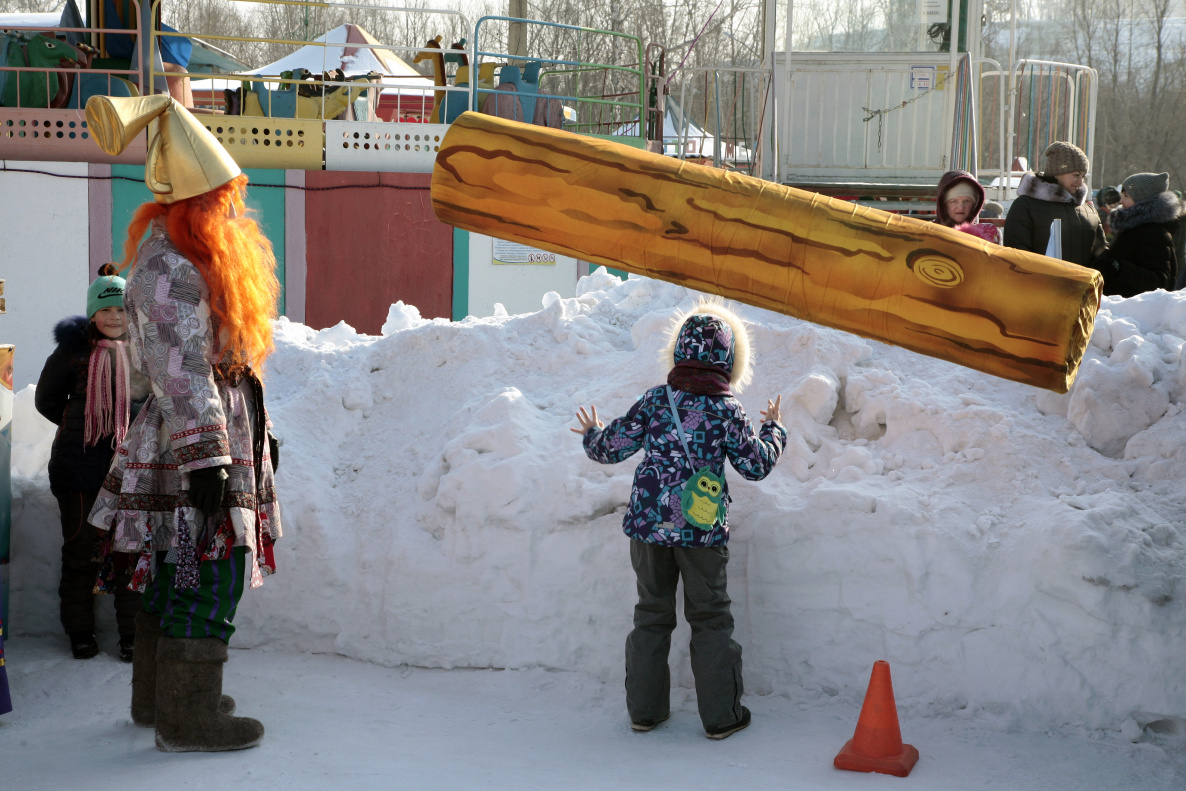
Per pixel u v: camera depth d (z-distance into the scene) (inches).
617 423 132.3
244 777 112.3
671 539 125.6
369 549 160.6
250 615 160.4
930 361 166.1
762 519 144.0
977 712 130.2
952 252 118.6
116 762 118.0
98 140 118.8
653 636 129.8
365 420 182.5
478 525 153.4
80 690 145.6
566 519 150.9
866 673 136.2
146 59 368.8
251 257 125.0
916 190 356.2
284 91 417.1
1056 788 112.3
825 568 139.6
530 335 187.2
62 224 365.4
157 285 116.8
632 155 129.0
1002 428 149.1
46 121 361.1
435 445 170.9
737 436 128.3
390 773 114.6
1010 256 118.6
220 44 1274.6
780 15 375.2
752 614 142.8
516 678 147.3
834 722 131.1
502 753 122.6
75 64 369.4
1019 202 230.8
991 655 131.0
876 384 159.9
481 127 131.7
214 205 121.9
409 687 146.1
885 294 120.3
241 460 121.8
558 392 174.1
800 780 114.0
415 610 153.9
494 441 160.9
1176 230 244.5
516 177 129.0
